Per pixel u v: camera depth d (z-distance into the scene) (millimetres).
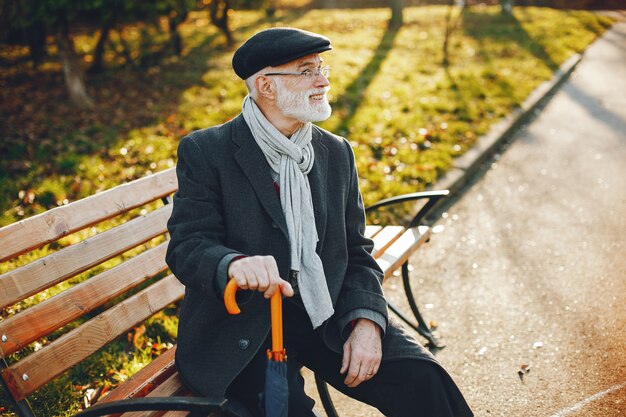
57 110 6453
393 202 3014
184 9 7355
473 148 5863
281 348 1678
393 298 3584
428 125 6348
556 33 12422
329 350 1970
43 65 8781
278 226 1864
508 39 11672
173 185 2596
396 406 1878
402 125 6215
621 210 4656
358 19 14500
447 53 10242
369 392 1903
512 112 7090
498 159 5996
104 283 2180
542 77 8781
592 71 9750
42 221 2020
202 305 1898
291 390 1830
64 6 6090
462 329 3246
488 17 14680
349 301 1948
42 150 5230
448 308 3461
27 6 6137
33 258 3576
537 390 2715
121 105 6730
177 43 9578
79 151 5258
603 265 3826
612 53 11055
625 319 3215
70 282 3328
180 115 6355
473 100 7340
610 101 7977
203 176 1868
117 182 4672
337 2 19422
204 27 13188
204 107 6676
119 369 2797
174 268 1774
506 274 3803
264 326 1874
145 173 4840
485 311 3404
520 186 5281
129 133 5738
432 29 12961
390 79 8211
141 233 2373
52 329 1952
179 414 1804
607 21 14320
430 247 4227
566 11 15820
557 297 3496
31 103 6691
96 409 1591
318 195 1947
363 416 2625
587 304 3400
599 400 2604
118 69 8531
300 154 1902
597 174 5457
